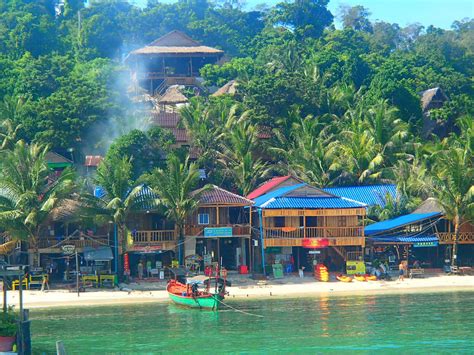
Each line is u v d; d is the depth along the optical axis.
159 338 56.62
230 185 103.19
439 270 89.62
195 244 85.50
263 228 84.62
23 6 172.62
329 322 61.94
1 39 153.25
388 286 81.94
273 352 51.81
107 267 83.44
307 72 135.50
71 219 80.75
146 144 97.62
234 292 78.44
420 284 82.94
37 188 78.81
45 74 120.62
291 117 111.19
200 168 103.38
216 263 80.31
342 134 107.44
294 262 88.50
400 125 108.56
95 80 130.12
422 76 140.75
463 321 61.81
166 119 113.25
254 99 111.94
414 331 58.09
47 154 102.19
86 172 102.69
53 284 80.62
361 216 92.94
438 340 55.03
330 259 88.31
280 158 107.81
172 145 104.31
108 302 73.31
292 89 113.44
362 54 154.25
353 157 103.19
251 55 168.88
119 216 80.06
